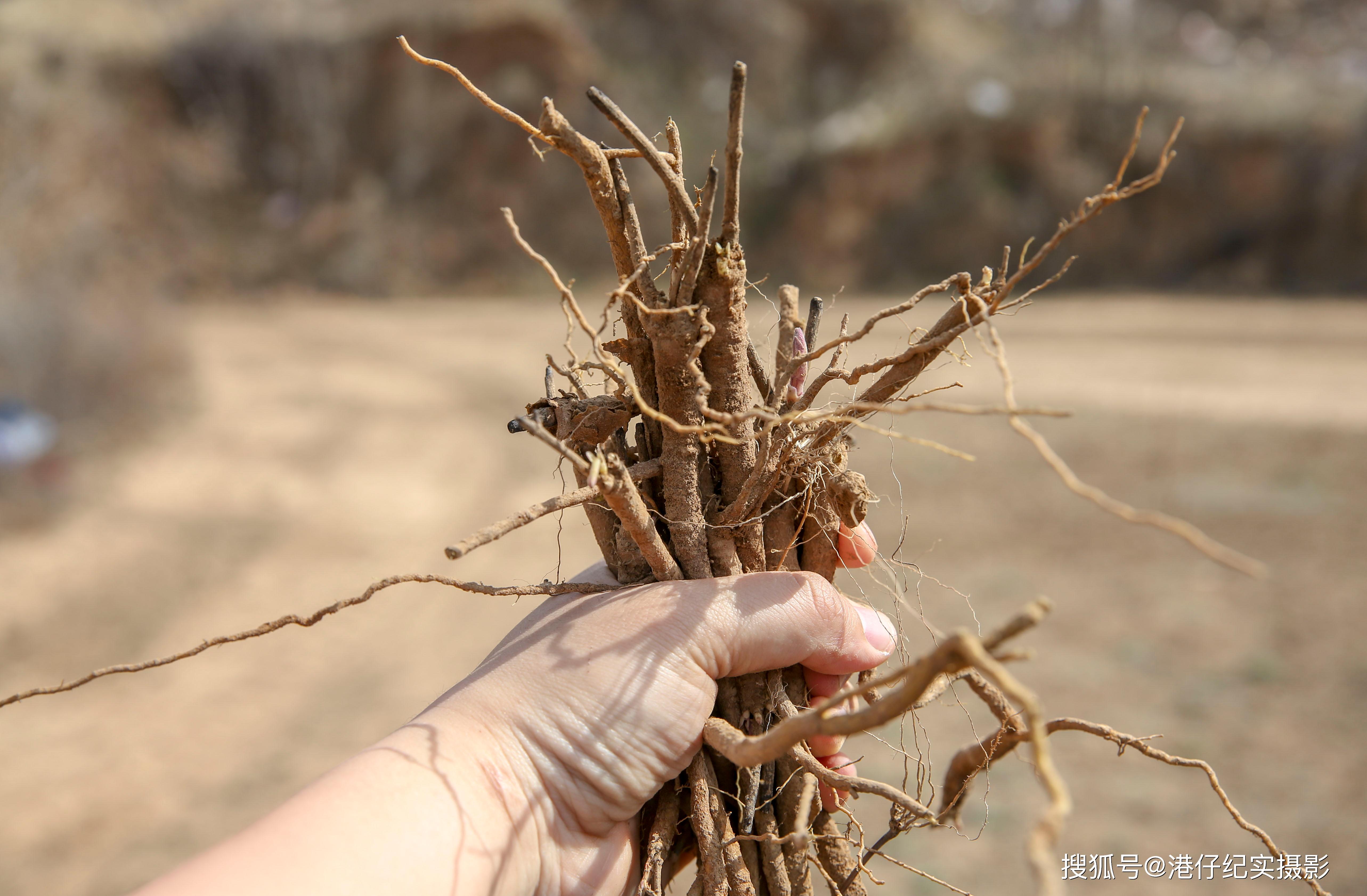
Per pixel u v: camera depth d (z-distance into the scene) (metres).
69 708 4.22
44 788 3.65
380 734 3.87
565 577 5.26
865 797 3.16
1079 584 4.75
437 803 0.79
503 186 19.44
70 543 6.09
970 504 5.95
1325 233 13.50
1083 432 7.23
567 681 0.89
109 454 7.86
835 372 0.93
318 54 19.83
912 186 16.50
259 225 19.50
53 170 11.52
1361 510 5.38
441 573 5.56
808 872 1.02
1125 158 0.76
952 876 2.77
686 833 1.04
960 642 0.50
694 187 0.92
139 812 3.47
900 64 20.14
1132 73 15.76
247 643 4.80
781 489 1.01
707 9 20.39
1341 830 2.90
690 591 0.93
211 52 19.61
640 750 0.88
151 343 9.34
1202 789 3.16
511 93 19.45
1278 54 17.80
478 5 19.61
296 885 0.69
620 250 0.91
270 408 9.70
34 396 7.73
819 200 17.05
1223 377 8.59
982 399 8.17
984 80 17.02
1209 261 14.27
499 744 0.85
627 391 0.97
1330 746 3.32
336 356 12.69
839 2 20.55
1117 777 3.26
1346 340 9.77
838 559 1.04
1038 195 15.75
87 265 10.41
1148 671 3.91
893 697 0.56
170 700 4.27
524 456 7.99
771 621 0.93
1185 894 2.68
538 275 18.81
